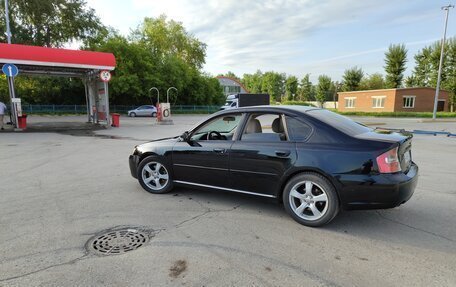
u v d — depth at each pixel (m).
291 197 3.95
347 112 38.03
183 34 57.28
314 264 2.96
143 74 37.22
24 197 5.01
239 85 84.69
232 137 4.51
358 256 3.12
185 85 44.09
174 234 3.63
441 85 44.91
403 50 49.75
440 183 5.89
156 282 2.66
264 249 3.27
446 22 25.48
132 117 31.89
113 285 2.62
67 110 34.56
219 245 3.35
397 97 37.88
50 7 35.06
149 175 5.30
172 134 15.06
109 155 9.06
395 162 3.51
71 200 4.87
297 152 3.84
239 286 2.61
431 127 19.94
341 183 3.57
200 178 4.75
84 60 16.17
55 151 9.78
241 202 4.77
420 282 2.66
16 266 2.91
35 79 35.12
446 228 3.81
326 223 3.74
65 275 2.77
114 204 4.69
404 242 3.43
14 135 14.20
